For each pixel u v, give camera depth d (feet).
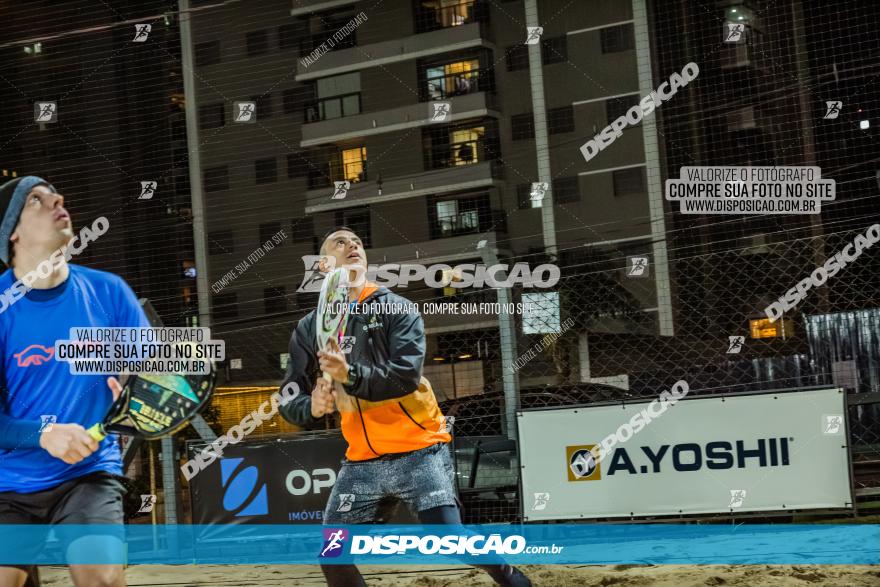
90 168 72.84
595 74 116.98
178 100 120.78
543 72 121.39
